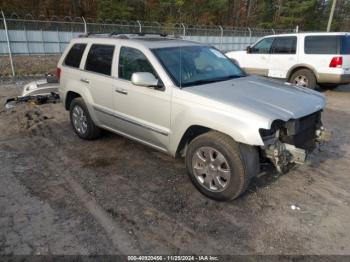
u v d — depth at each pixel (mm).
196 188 3803
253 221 3270
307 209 3494
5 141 5473
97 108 4930
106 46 4828
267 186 3959
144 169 4398
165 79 3873
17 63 15250
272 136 3348
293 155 3369
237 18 37719
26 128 6133
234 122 3242
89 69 5078
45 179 4117
